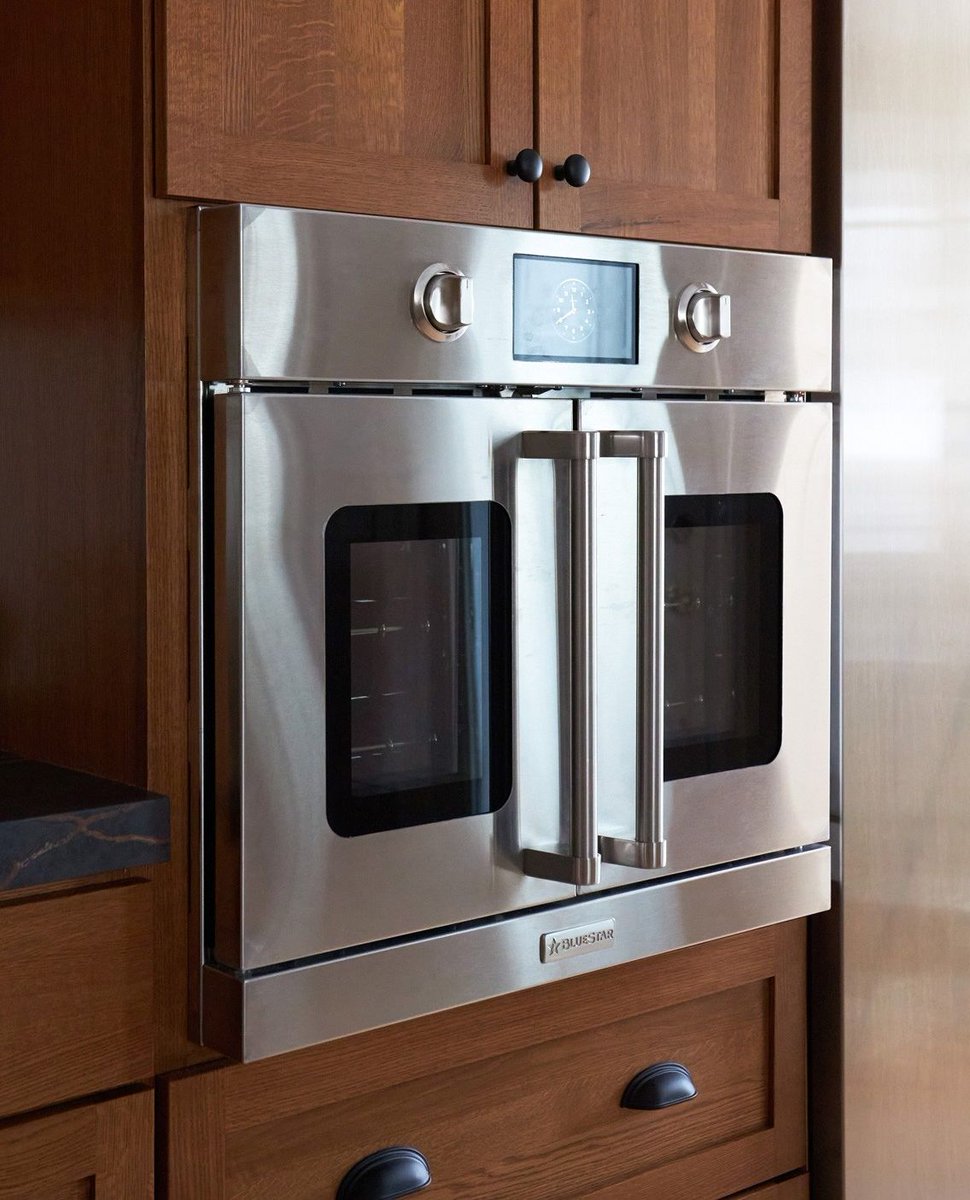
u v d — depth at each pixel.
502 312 1.41
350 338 1.30
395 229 1.33
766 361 1.65
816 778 1.73
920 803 1.84
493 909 1.44
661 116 1.58
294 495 1.27
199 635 1.28
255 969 1.28
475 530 1.40
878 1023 1.82
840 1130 1.78
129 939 1.23
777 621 1.68
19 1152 1.17
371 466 1.32
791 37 1.69
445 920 1.40
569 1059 1.58
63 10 1.35
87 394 1.33
